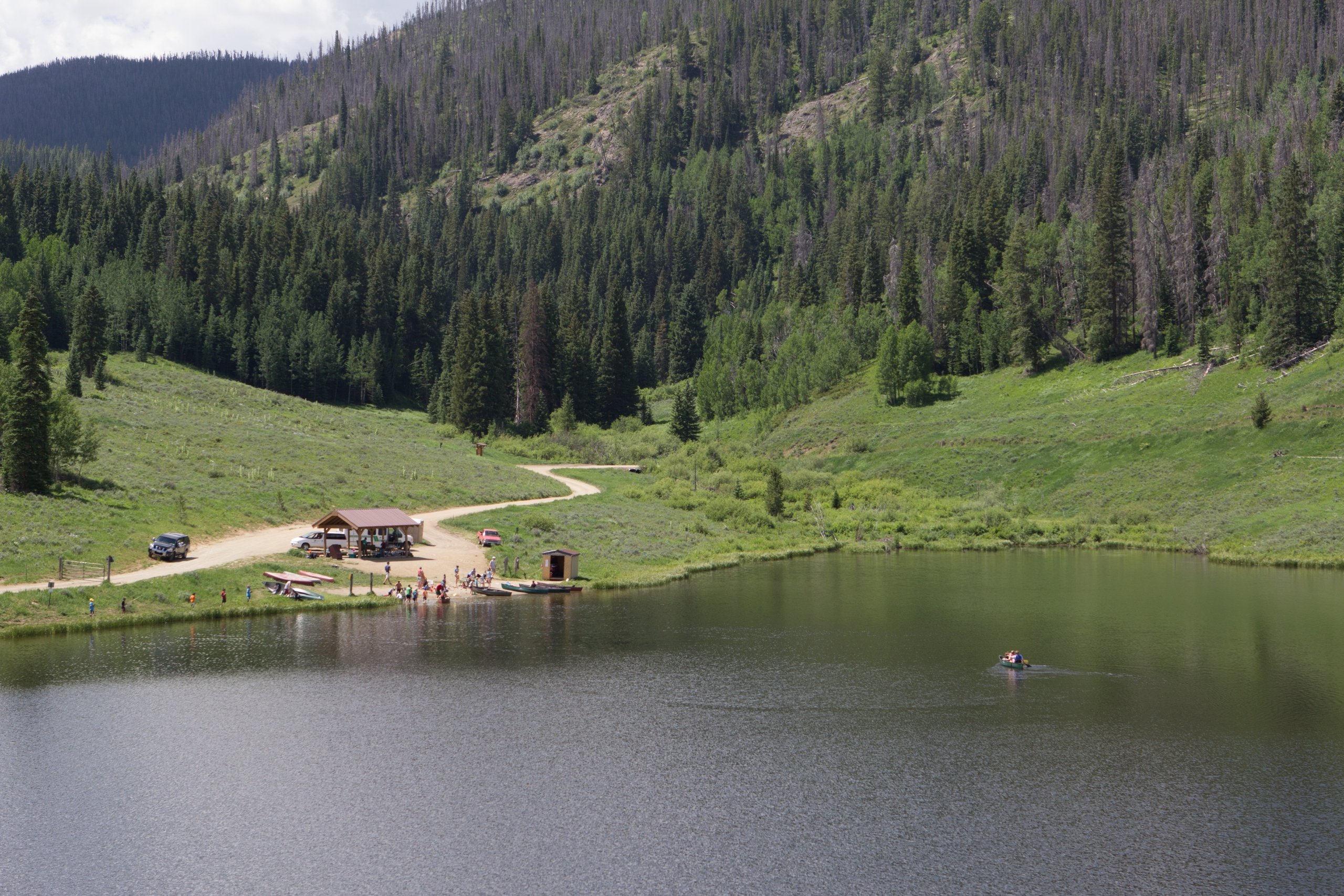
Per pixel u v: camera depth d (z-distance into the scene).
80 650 55.91
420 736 43.66
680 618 69.44
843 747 42.56
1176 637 63.31
